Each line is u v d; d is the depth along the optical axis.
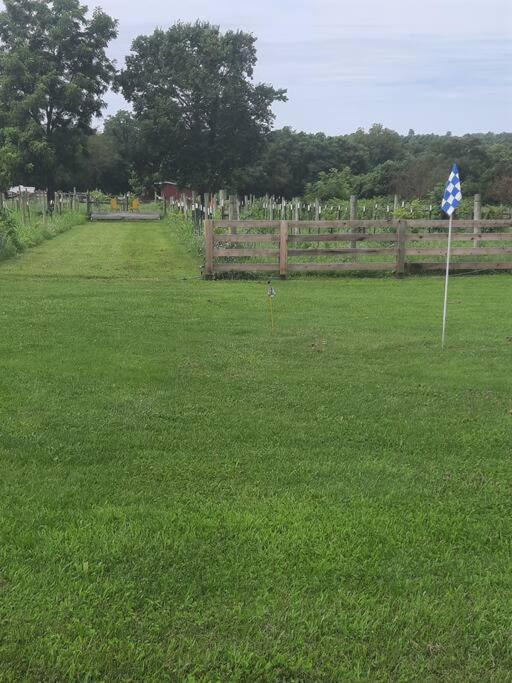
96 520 3.62
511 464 4.52
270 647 2.70
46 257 18.00
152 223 38.41
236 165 55.97
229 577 3.13
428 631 2.82
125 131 66.88
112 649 2.65
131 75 53.59
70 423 5.08
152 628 2.78
